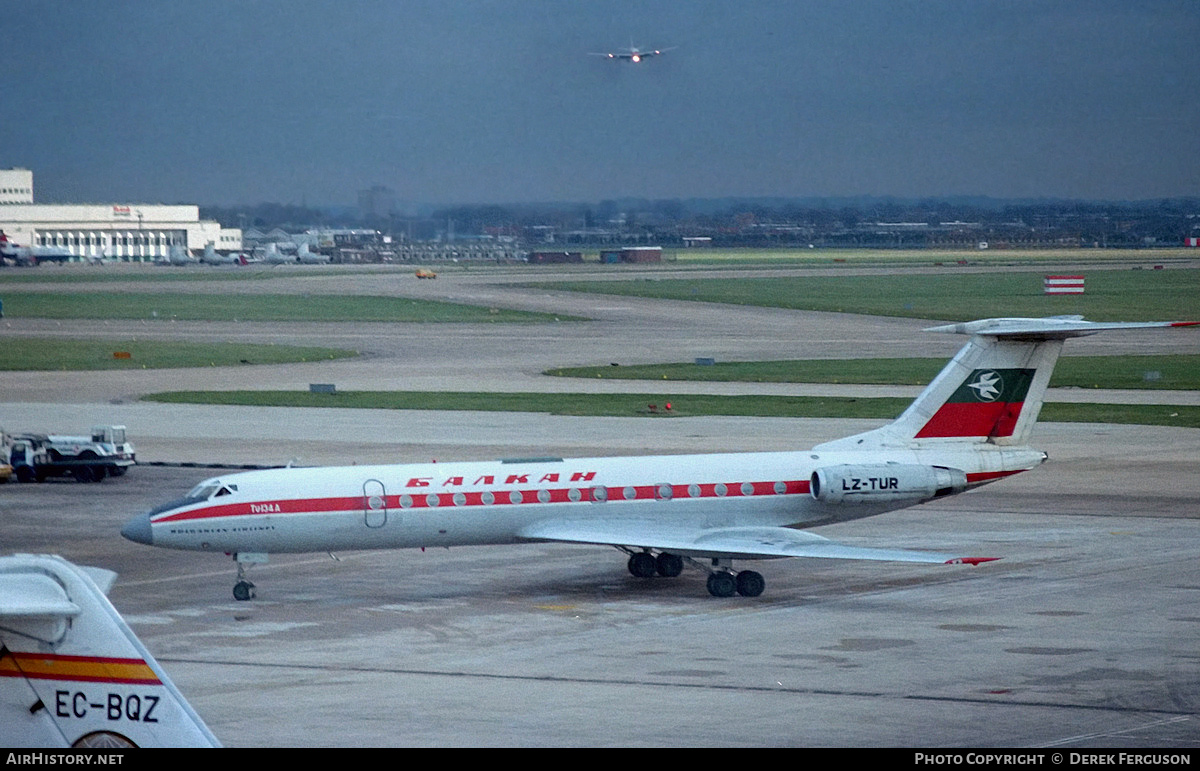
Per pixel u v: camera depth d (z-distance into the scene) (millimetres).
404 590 92000
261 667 70562
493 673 68938
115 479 141875
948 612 83188
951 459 96062
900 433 96875
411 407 199375
